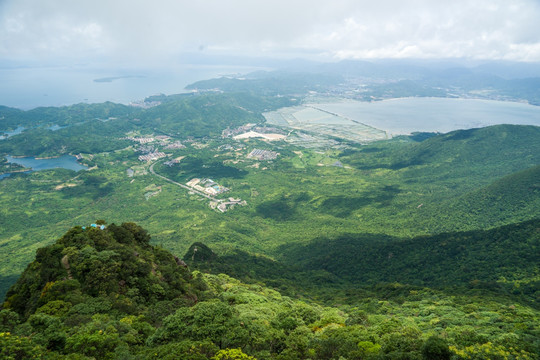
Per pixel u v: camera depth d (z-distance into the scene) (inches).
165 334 2436.0
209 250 7234.3
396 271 6870.1
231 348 2336.4
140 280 3314.5
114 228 4005.9
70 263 3213.6
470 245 6845.5
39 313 2502.5
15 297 3053.6
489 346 2409.0
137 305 3043.8
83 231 3715.6
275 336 2645.2
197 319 2527.1
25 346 2065.7
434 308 3907.5
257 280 5954.7
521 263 5698.8
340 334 2610.7
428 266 6697.8
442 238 7490.2
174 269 3983.8
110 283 3078.2
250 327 2615.7
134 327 2583.7
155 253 4136.3
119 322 2544.3
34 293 3024.1
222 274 5270.7
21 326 2349.9
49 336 2236.7
